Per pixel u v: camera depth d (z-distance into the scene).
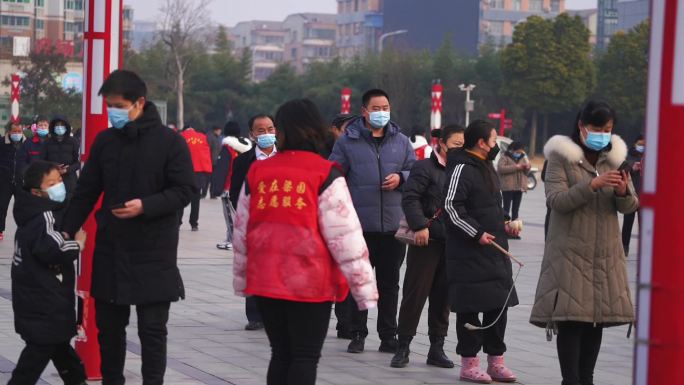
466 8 164.00
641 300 3.78
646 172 3.76
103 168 7.14
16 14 140.88
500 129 64.81
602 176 7.78
